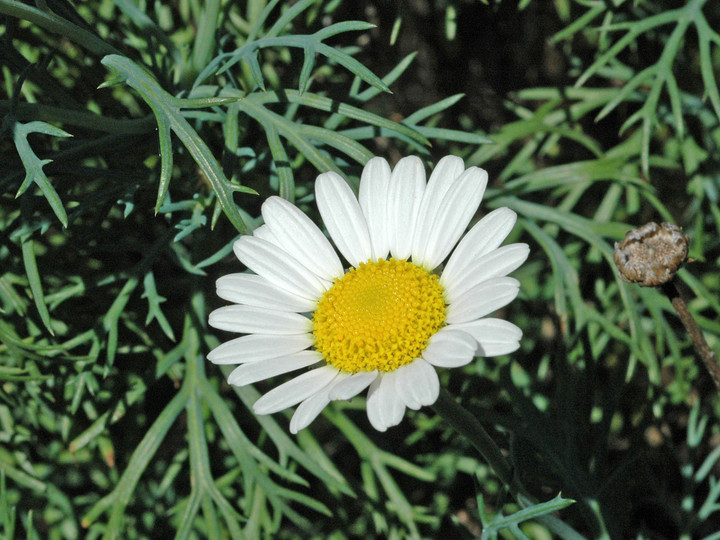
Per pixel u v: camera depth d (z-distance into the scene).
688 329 0.30
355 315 0.29
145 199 0.36
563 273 0.36
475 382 0.36
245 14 0.38
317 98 0.32
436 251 0.30
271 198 0.31
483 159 0.38
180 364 0.36
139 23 0.34
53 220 0.32
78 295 0.36
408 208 0.31
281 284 0.30
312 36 0.31
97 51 0.32
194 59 0.34
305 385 0.29
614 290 0.38
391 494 0.36
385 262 0.30
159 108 0.30
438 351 0.28
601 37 0.36
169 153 0.30
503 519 0.31
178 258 0.35
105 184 0.36
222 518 0.37
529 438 0.34
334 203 0.31
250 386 0.36
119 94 0.37
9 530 0.34
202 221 0.32
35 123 0.31
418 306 0.29
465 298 0.29
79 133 0.35
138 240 0.35
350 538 0.38
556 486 0.35
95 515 0.34
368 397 0.29
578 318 0.36
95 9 0.37
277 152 0.32
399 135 0.34
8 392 0.36
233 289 0.30
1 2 0.30
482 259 0.29
